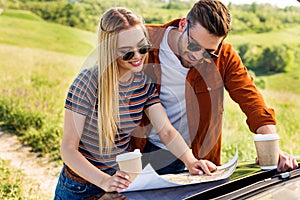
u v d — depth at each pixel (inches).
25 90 330.3
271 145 96.3
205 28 98.0
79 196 99.7
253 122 105.8
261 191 86.8
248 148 243.6
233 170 97.0
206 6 98.8
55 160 252.5
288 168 97.5
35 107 301.4
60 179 103.7
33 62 400.5
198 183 91.3
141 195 87.9
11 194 206.5
